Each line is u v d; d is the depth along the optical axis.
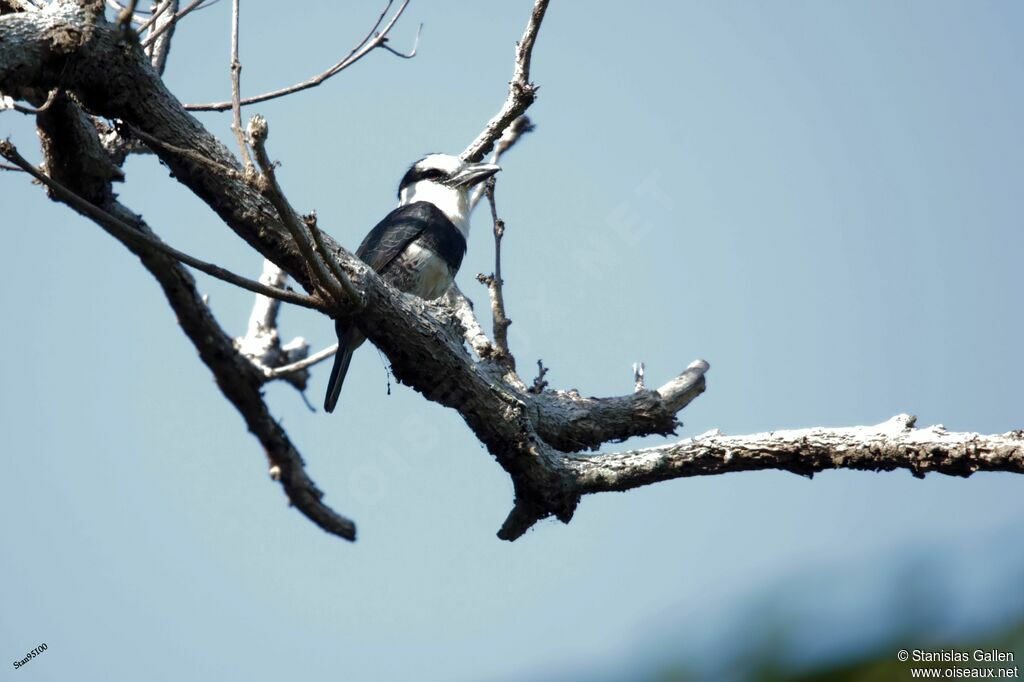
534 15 10.45
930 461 8.57
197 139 8.59
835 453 8.90
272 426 12.48
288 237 8.72
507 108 11.03
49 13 8.19
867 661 2.36
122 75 8.33
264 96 10.91
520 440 9.62
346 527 12.48
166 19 10.77
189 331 11.65
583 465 9.78
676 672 2.53
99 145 9.49
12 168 8.85
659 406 11.04
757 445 9.16
